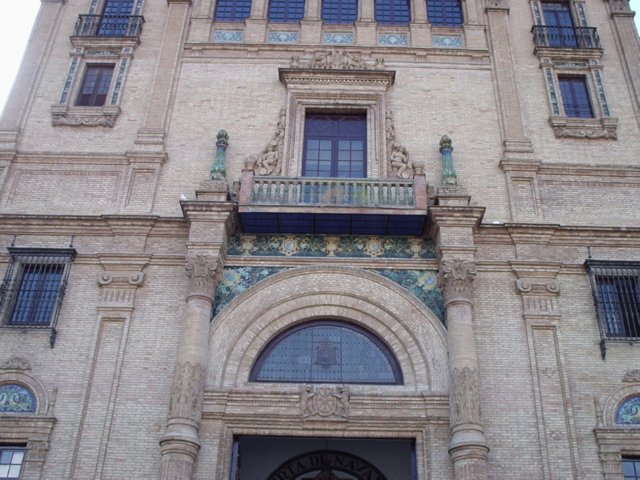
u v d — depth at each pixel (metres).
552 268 16.89
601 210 18.16
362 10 21.52
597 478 14.52
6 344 15.95
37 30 21.19
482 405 15.20
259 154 18.88
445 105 19.80
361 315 16.47
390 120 19.34
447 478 14.37
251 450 19.30
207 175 18.55
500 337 16.08
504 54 20.69
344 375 16.02
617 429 14.94
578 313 16.45
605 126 19.41
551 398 15.30
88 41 20.78
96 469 14.51
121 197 18.12
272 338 16.39
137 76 20.30
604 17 21.86
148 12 21.69
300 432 15.05
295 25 21.36
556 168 18.62
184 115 19.55
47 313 16.52
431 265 16.95
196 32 21.16
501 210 18.03
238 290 16.62
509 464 14.59
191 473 14.19
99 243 17.34
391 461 19.20
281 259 17.02
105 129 19.36
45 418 14.97
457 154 18.95
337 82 19.91
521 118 19.50
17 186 18.34
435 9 22.16
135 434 14.91
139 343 15.97
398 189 17.25
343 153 19.22
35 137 19.14
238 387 15.45
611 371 15.73
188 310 15.70
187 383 14.72
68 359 15.80
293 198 17.12
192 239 16.45
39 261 16.97
